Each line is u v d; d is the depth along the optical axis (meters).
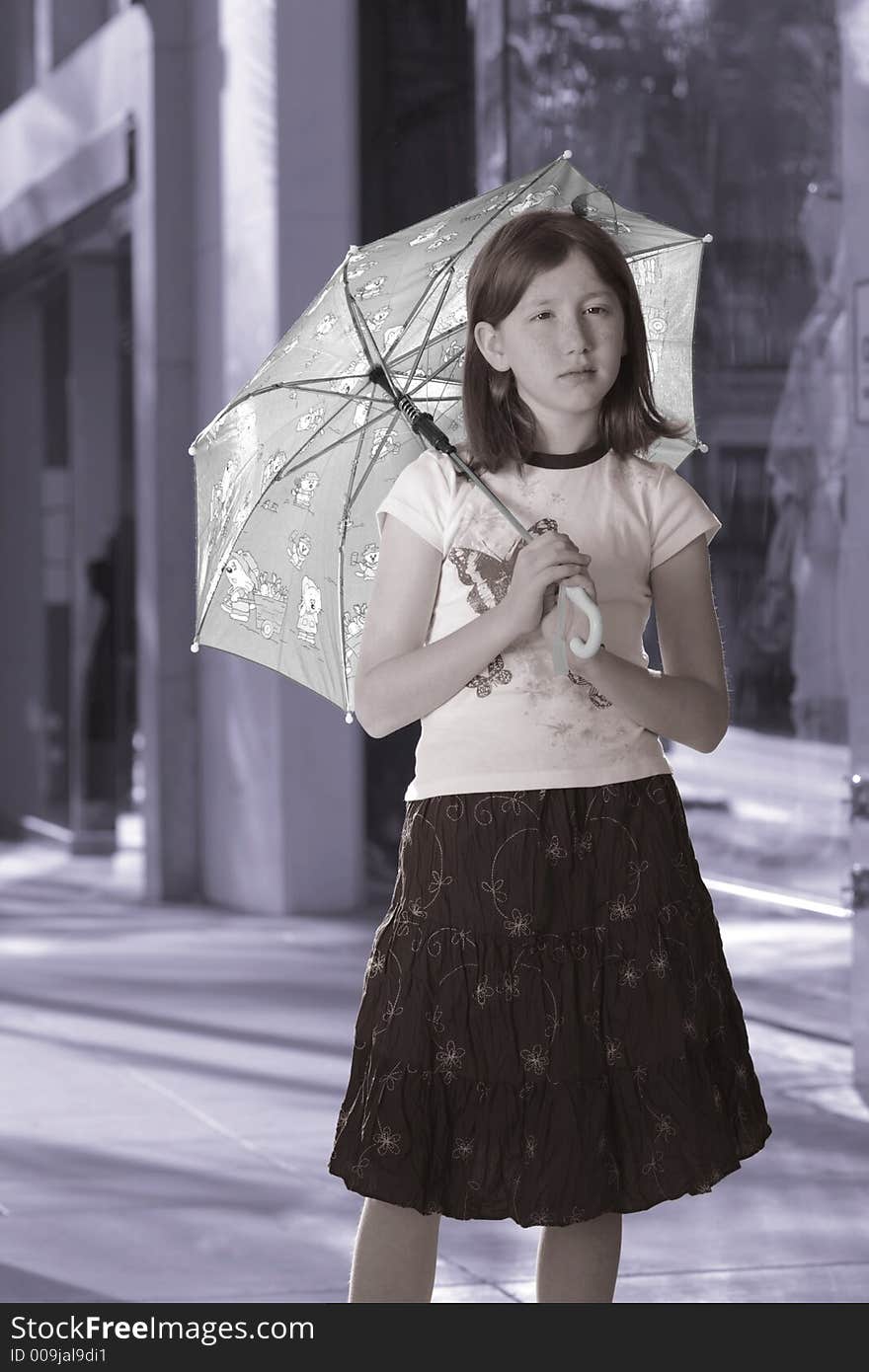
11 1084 8.77
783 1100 8.31
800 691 9.27
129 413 17.55
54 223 17.92
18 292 20.56
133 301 16.20
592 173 10.59
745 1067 4.06
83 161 16.91
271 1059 9.28
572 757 3.95
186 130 15.47
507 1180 3.87
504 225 4.09
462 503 4.08
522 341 4.00
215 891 15.38
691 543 4.15
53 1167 7.31
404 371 4.53
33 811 20.83
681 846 4.03
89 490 18.53
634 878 3.94
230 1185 7.03
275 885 14.34
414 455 4.57
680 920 3.96
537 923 3.90
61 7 18.20
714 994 4.00
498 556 4.03
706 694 4.07
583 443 4.12
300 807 14.22
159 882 15.63
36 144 18.66
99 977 11.70
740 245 9.61
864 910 8.55
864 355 8.61
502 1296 5.66
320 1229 6.47
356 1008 10.59
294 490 4.52
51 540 19.70
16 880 17.55
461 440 4.60
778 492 9.38
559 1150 3.84
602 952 3.91
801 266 9.17
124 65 16.00
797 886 9.38
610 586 4.05
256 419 4.43
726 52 9.62
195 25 15.31
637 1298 5.65
